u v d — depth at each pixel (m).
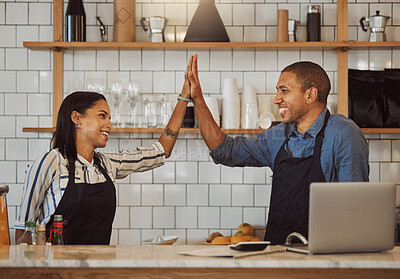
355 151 2.42
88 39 3.21
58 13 3.18
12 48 3.42
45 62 3.42
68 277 1.61
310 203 1.67
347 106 3.16
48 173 2.31
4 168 3.43
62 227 2.15
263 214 3.38
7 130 3.43
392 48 3.29
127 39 3.12
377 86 3.26
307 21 3.16
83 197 2.34
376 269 1.61
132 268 1.61
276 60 3.15
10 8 3.43
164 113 3.03
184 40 3.09
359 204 1.69
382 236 1.72
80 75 3.21
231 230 3.38
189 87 2.96
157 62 3.18
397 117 3.22
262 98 3.05
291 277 1.61
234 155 2.91
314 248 1.68
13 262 1.59
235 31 3.15
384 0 3.33
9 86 3.43
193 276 1.60
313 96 2.62
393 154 3.40
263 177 3.38
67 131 2.44
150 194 3.38
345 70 3.15
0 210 1.94
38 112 3.42
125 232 3.38
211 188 3.38
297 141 2.61
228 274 1.61
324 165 2.50
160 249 1.83
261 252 1.70
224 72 3.15
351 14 3.34
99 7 3.19
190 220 3.38
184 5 3.11
